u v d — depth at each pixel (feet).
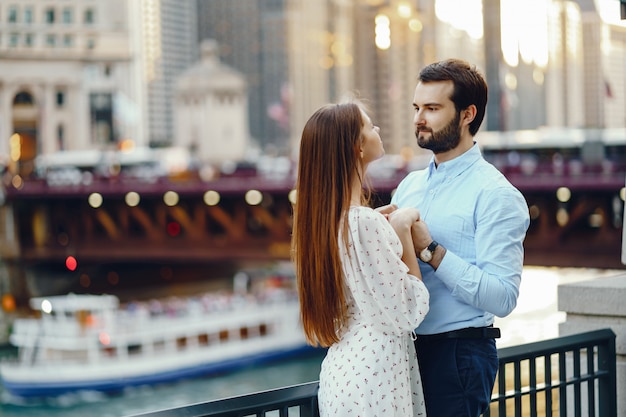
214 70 501.97
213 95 498.28
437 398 15.02
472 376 14.87
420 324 15.20
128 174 254.47
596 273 206.59
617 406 21.67
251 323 151.23
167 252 194.49
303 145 14.25
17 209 221.66
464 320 14.94
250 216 197.57
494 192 14.76
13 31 382.63
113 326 135.03
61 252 217.77
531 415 18.60
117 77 410.52
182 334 141.79
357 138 14.07
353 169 14.05
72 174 262.67
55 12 395.96
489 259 14.51
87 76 405.59
